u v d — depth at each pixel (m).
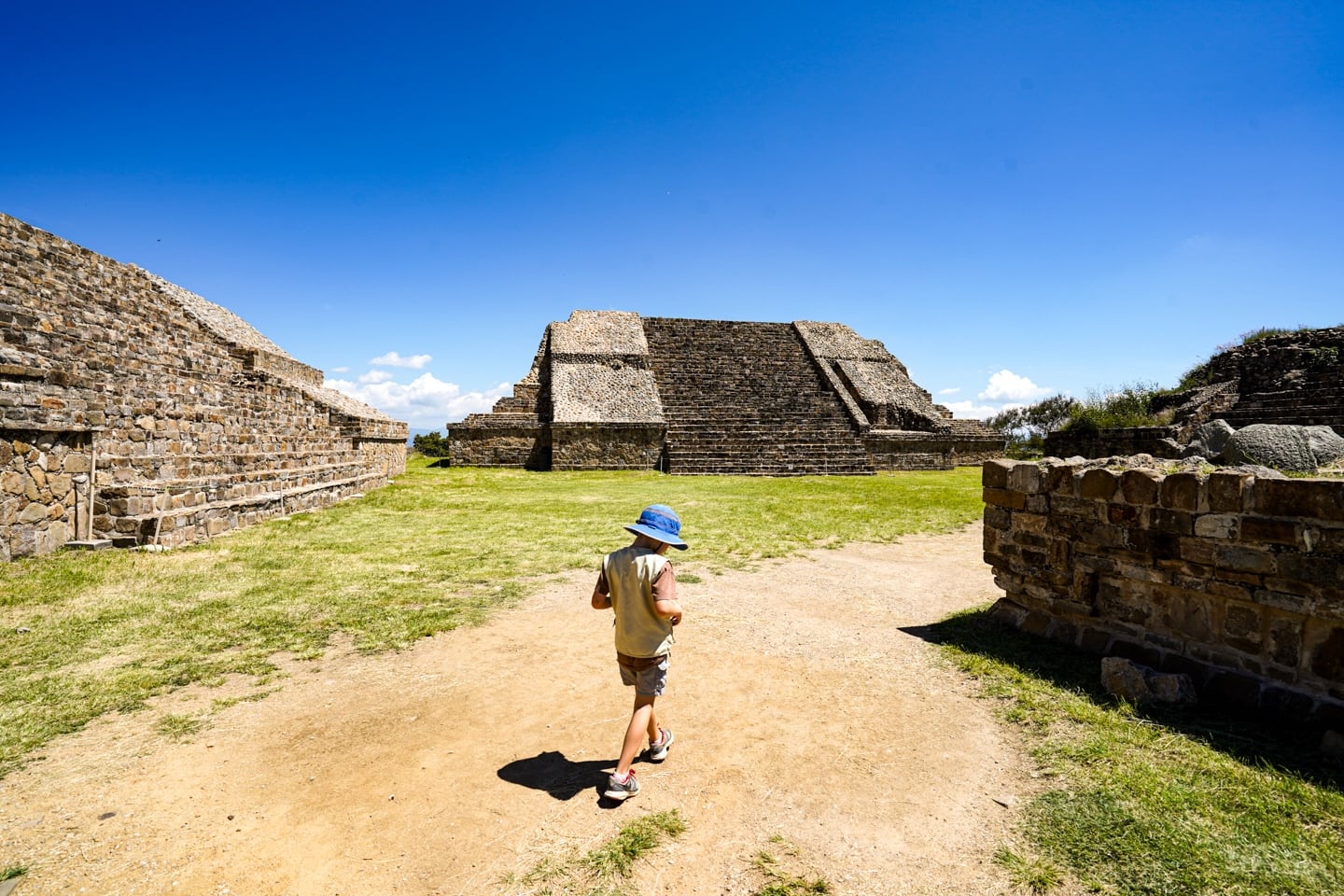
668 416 27.78
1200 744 3.85
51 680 4.60
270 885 2.68
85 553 8.26
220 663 5.04
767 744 3.95
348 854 2.88
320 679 4.82
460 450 26.28
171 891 2.62
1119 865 2.83
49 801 3.21
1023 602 6.08
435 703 4.45
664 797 3.36
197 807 3.20
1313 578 4.00
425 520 12.22
